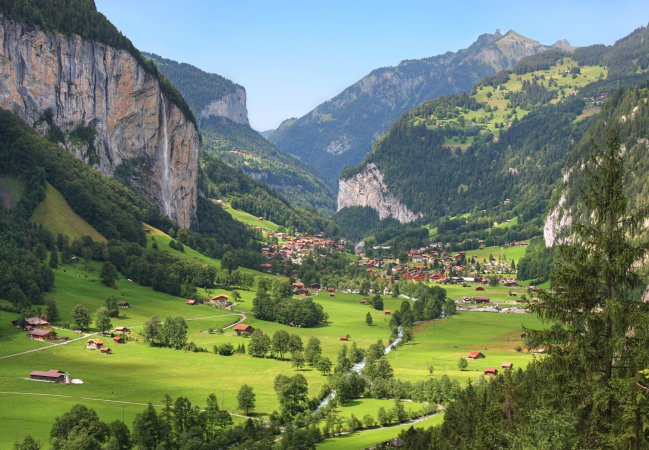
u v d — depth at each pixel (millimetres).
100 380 163125
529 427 50812
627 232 45812
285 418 141875
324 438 132125
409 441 110688
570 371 46375
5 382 154625
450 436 96938
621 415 43188
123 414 136875
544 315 47875
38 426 125750
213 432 130000
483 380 152125
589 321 45594
